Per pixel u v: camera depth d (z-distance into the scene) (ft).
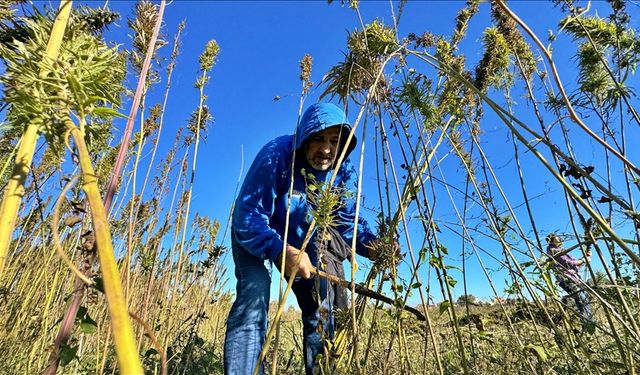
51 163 7.75
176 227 9.80
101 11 3.30
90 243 3.24
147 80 4.63
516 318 7.65
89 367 8.75
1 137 6.21
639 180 6.04
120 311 1.42
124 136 3.23
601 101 6.70
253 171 7.56
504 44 7.30
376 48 6.44
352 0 6.18
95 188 1.81
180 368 9.64
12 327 9.43
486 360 7.80
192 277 11.18
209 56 8.59
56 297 9.11
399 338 5.94
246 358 6.93
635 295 6.13
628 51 6.49
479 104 7.52
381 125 6.10
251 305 7.22
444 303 5.53
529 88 6.45
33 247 10.42
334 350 6.26
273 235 6.93
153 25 4.38
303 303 8.27
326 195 5.05
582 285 5.42
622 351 5.14
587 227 5.33
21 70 2.33
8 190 2.40
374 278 6.68
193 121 9.20
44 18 2.66
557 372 7.44
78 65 2.43
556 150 4.04
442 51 6.56
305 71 6.99
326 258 7.29
